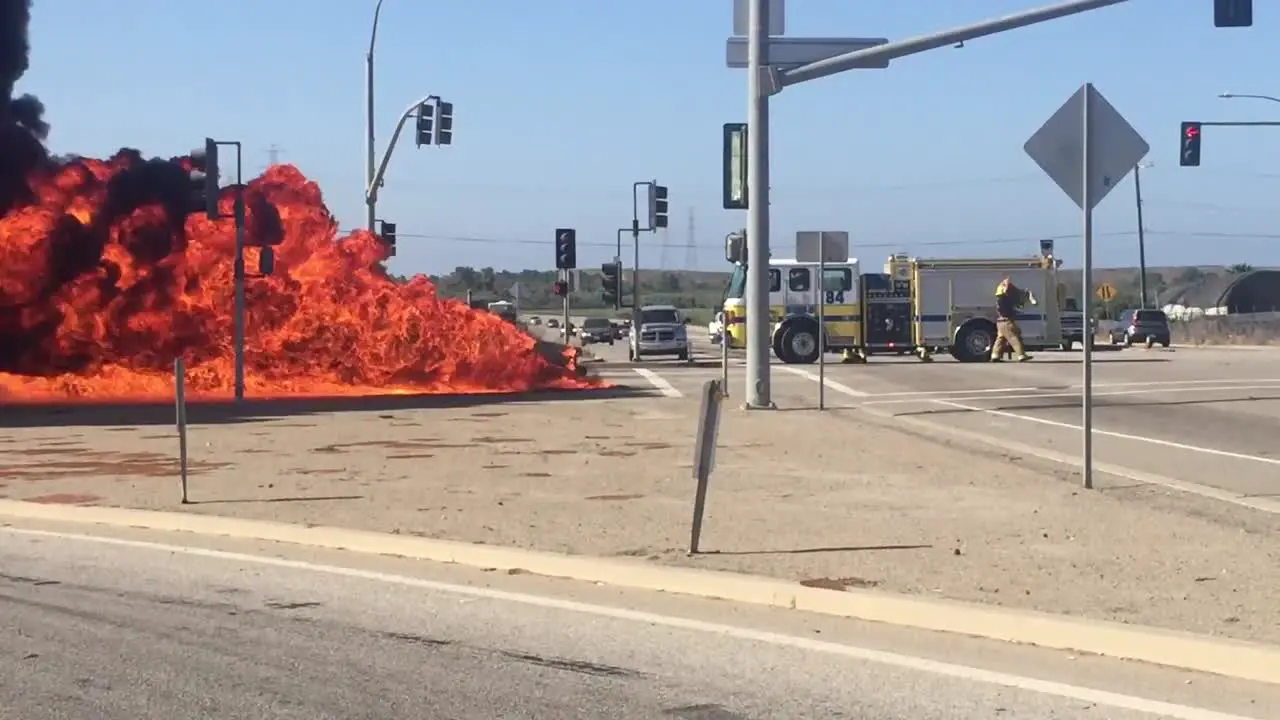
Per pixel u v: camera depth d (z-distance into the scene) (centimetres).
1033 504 1402
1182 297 11856
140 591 1055
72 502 1491
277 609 988
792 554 1131
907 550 1144
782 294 4472
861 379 3525
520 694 764
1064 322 5384
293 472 1730
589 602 998
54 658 848
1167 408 2645
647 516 1348
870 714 717
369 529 1287
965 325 4453
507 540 1219
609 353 6588
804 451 1912
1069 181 1485
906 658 827
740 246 2881
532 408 2753
